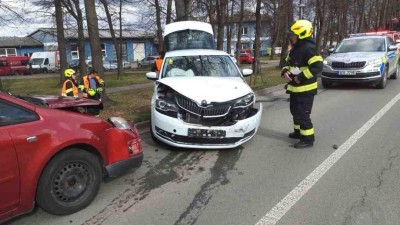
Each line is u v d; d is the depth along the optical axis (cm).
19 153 360
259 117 634
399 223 378
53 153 382
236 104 598
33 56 4334
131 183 495
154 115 617
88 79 815
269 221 389
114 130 451
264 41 6162
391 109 936
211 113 586
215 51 828
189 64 761
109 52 5147
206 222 391
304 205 423
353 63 1305
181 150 634
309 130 632
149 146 662
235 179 504
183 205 430
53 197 394
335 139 685
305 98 623
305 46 611
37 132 373
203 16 2006
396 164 543
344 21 3716
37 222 396
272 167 546
